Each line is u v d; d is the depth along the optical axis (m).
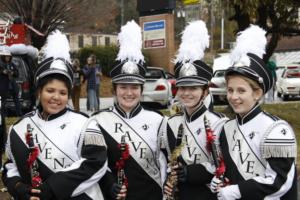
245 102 3.35
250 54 3.39
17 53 12.33
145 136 4.01
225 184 3.40
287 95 21.39
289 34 11.56
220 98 17.73
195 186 3.80
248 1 9.90
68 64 3.50
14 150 3.44
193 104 3.90
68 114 3.49
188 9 8.01
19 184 3.37
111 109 4.12
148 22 16.05
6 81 10.02
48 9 20.22
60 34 3.54
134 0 41.75
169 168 3.87
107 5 27.11
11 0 20.02
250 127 3.37
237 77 3.36
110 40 39.38
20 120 3.53
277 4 10.53
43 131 3.42
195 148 3.86
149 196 4.03
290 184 3.21
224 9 10.77
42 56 3.71
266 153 3.26
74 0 21.41
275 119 3.33
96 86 14.84
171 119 4.03
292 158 3.24
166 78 15.59
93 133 3.44
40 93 3.45
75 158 3.40
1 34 12.66
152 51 16.48
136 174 3.97
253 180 3.22
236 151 3.39
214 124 3.79
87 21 24.19
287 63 38.00
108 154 4.00
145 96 15.16
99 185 3.69
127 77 3.93
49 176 3.35
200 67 3.90
